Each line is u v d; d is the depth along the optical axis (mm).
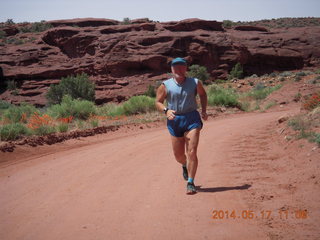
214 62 62719
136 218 4133
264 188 5004
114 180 6145
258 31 78875
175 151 5438
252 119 17219
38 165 8070
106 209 4539
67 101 19734
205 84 55625
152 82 58188
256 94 34312
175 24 69125
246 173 6023
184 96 5125
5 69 62938
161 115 19250
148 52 61938
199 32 66125
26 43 72562
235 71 60375
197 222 3863
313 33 76750
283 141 8141
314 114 9453
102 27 69812
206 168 6656
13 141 10617
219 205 4406
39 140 10953
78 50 67250
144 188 5488
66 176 6691
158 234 3605
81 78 46531
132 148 9805
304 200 4305
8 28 84750
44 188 5875
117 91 56062
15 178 6820
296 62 68938
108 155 8844
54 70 61906
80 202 4930
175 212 4246
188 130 5145
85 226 3971
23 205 4980
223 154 7949
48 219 4309
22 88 60469
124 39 64688
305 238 3248
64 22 94250
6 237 3818
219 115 21625
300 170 5570
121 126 15531
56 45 70875
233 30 75188
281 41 70688
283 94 30844
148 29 68375
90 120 16578
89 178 6406
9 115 17453
